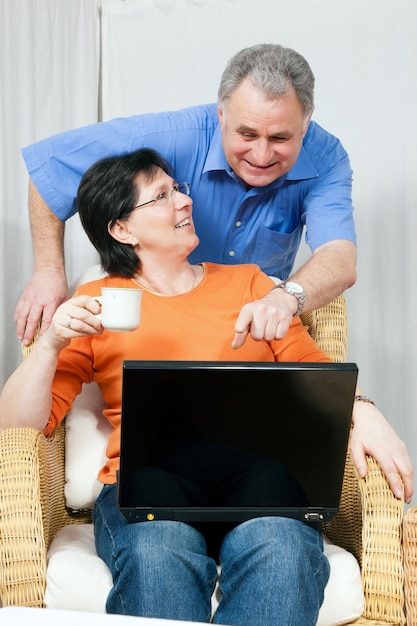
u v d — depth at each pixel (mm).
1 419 1590
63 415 1655
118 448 1611
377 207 2740
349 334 2816
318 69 2758
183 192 1708
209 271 1739
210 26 2861
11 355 2648
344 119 2746
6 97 2602
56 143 1979
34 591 1398
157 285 1691
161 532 1337
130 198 1648
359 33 2711
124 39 2955
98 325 1479
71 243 2883
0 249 2588
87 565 1412
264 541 1292
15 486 1433
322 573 1347
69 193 1978
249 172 1819
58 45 2791
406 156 2691
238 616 1262
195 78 2887
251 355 1639
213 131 1975
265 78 1688
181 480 1349
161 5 2910
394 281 2738
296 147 1785
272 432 1333
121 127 1956
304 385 1314
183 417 1316
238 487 1358
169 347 1627
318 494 1370
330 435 1340
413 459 2727
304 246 2898
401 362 2744
